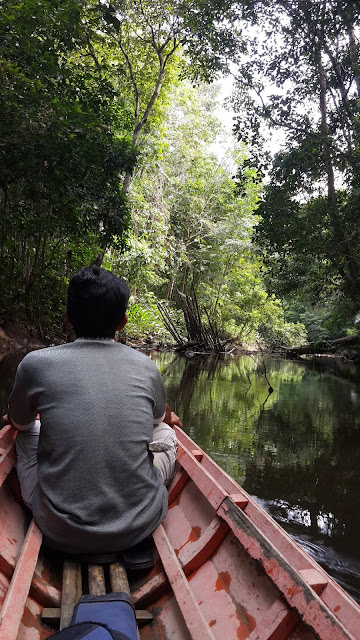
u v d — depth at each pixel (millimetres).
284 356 19406
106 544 1760
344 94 11547
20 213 10445
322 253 11875
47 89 8859
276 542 1846
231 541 1964
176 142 22656
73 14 8680
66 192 9523
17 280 12477
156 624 1676
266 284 14008
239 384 9555
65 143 8266
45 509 1786
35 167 8664
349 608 1385
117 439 1824
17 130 7859
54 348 1984
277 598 1586
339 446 5023
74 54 12609
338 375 12523
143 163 17031
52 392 1859
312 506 3420
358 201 10781
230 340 19172
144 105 16578
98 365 1920
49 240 13336
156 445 1911
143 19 13508
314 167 11047
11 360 9695
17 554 1874
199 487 2270
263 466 4281
